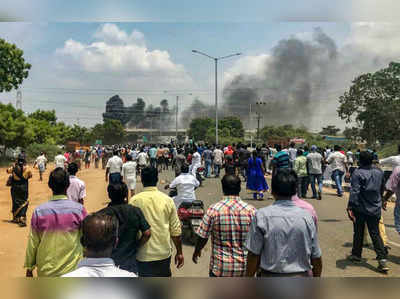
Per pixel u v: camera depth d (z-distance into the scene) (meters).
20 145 31.55
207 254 5.59
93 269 1.69
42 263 2.71
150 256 3.06
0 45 23.70
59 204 2.79
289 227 2.22
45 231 2.71
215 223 2.91
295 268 2.19
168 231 3.20
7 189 15.77
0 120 28.88
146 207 3.13
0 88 24.36
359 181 4.78
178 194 6.59
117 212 2.89
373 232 4.76
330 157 11.81
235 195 3.00
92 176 20.38
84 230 1.76
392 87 13.79
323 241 6.21
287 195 2.34
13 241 6.63
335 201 10.50
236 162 15.67
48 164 33.34
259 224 2.27
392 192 5.33
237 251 2.86
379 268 4.69
